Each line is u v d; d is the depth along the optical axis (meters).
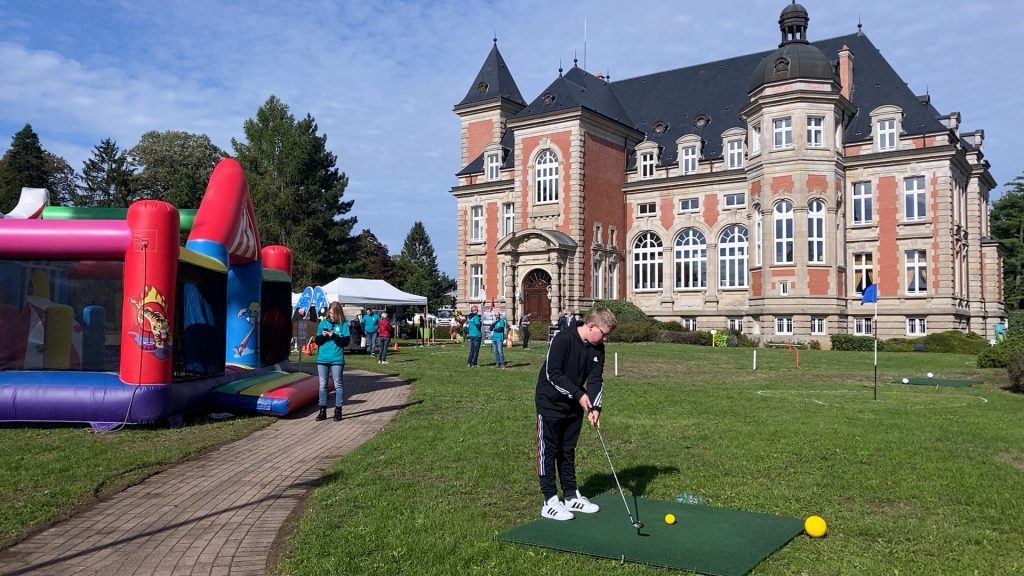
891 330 40.09
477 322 23.44
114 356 14.23
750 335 41.50
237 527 6.30
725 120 48.03
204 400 12.79
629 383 18.22
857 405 13.97
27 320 13.16
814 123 39.91
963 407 13.67
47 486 7.58
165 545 5.82
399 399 14.97
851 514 6.55
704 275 46.69
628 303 44.72
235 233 15.00
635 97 53.97
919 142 39.78
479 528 6.06
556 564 5.25
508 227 50.16
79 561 5.45
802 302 39.19
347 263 57.09
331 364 12.55
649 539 5.79
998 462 8.70
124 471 8.34
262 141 52.97
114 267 14.05
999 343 23.20
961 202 42.16
